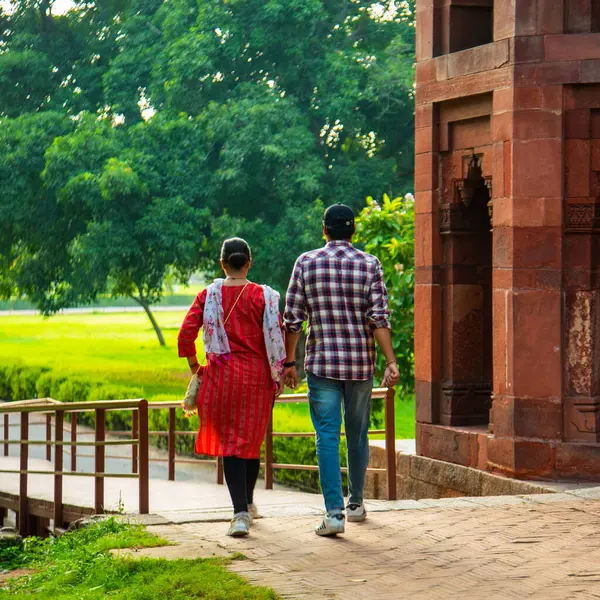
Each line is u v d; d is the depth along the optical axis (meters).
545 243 13.86
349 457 10.51
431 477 15.98
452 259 16.00
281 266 44.84
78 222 49.78
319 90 46.28
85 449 33.88
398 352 26.80
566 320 13.93
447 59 15.39
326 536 9.90
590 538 9.60
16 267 53.56
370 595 7.65
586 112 13.82
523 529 10.06
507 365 14.21
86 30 55.50
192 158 46.09
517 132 13.93
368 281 10.07
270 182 46.69
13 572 10.55
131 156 45.59
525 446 14.01
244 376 10.23
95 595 8.16
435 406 16.20
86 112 48.25
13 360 59.72
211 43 46.03
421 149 16.14
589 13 13.77
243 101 44.78
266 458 17.83
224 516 11.38
